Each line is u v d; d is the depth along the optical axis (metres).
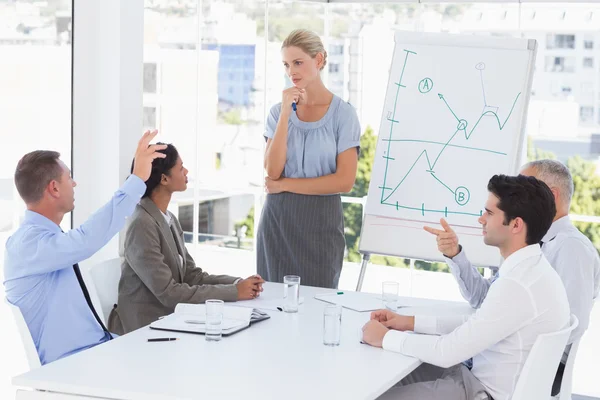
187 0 4.22
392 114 3.71
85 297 2.69
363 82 4.90
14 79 3.51
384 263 5.27
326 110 3.52
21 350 3.49
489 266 3.48
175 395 1.86
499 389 2.29
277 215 3.60
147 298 2.97
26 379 1.97
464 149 3.58
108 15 3.72
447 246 2.88
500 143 3.55
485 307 2.26
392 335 2.33
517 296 2.23
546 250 2.81
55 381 1.95
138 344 2.32
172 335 2.43
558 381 2.74
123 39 3.72
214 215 4.59
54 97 3.69
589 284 2.70
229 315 2.61
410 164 3.63
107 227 2.57
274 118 3.64
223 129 4.57
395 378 2.07
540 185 2.33
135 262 2.90
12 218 3.55
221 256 4.67
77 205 3.79
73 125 3.76
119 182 3.78
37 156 2.58
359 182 5.19
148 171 2.68
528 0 4.38
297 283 2.78
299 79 3.46
